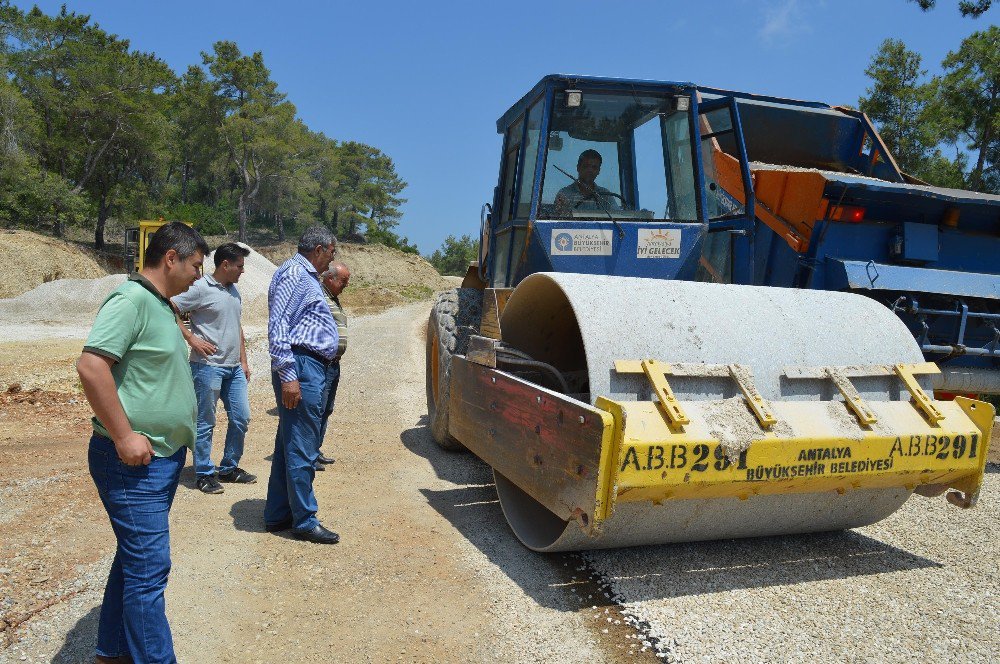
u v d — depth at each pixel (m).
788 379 3.63
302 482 4.12
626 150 5.25
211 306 4.95
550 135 5.17
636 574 3.76
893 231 5.58
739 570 3.83
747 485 3.32
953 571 3.86
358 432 7.11
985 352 5.33
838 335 3.88
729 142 6.97
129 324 2.60
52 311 20.19
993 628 3.26
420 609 3.37
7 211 40.66
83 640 3.01
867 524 4.18
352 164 102.81
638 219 5.19
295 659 2.93
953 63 24.16
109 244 53.66
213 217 75.25
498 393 4.14
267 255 68.56
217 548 4.01
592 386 3.37
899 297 5.19
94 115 47.09
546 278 3.99
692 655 3.00
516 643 3.09
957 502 3.77
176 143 69.44
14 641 2.99
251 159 73.12
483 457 4.34
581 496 3.16
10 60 44.06
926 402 3.65
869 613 3.38
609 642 3.10
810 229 5.53
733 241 6.27
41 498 4.72
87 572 3.62
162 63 71.94
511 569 3.82
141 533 2.65
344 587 3.57
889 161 6.88
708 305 3.84
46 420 7.18
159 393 2.70
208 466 5.05
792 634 3.17
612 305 3.67
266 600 3.42
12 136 40.22
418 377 10.54
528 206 5.24
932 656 3.02
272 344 4.08
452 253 115.12
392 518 4.58
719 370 3.51
